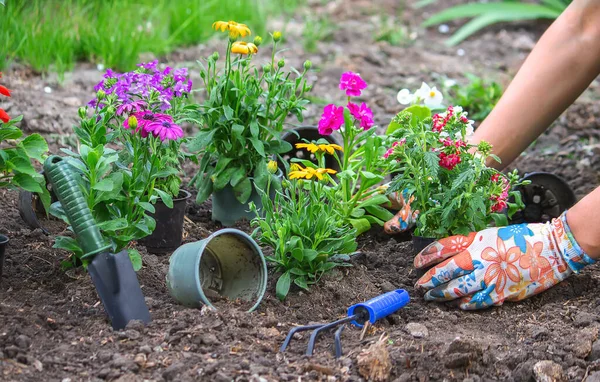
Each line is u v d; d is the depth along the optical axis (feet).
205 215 7.98
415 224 7.62
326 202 7.69
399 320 6.76
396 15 17.08
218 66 11.74
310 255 6.85
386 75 12.32
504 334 6.70
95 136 6.92
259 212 7.77
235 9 14.19
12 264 6.96
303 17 16.03
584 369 6.39
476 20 15.29
